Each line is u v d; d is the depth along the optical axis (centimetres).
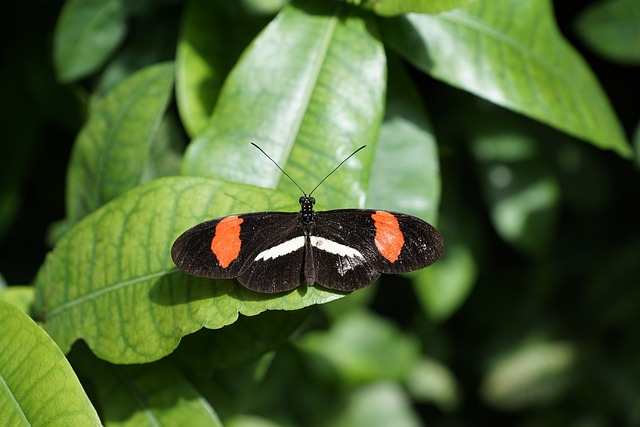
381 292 72
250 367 53
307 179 51
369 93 52
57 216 66
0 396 47
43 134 64
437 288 63
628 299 68
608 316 69
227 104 51
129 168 53
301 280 48
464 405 79
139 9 58
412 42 53
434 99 62
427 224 49
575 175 65
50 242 58
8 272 65
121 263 49
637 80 66
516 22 54
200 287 48
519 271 71
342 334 67
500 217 62
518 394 70
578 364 70
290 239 49
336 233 49
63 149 64
